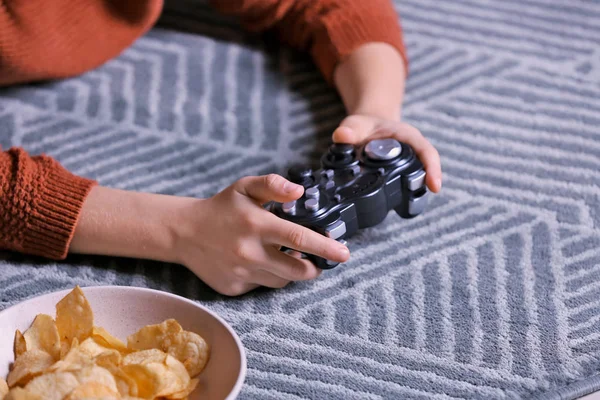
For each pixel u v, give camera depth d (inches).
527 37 49.8
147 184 41.2
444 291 36.5
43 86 46.5
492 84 46.5
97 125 44.3
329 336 35.2
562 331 35.0
